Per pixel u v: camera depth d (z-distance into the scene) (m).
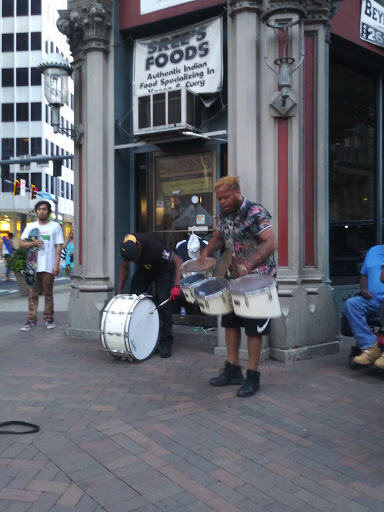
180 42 6.39
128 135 6.98
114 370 5.14
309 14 5.63
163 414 3.94
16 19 46.56
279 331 5.45
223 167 6.47
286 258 5.55
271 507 2.66
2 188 47.53
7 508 2.63
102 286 6.66
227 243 4.40
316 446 3.39
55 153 50.59
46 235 7.32
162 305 5.63
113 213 6.78
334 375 4.95
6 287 17.14
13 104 47.25
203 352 5.82
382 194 7.90
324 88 5.73
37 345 6.30
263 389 4.52
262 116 5.57
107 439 3.47
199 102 6.31
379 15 7.07
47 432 3.59
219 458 3.21
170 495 2.77
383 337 4.95
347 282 7.25
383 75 7.84
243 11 5.46
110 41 6.74
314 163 5.70
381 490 2.83
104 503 2.69
